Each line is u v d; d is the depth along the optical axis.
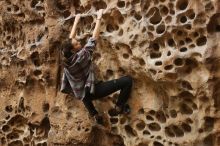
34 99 6.55
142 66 5.61
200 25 5.28
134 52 5.62
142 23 5.57
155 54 5.60
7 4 6.74
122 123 5.93
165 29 5.45
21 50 6.57
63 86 5.64
